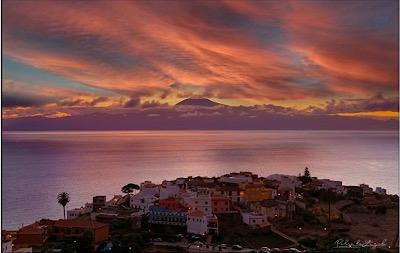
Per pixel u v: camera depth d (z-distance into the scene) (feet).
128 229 436.35
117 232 423.64
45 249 363.97
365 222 480.64
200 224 421.59
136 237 385.70
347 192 616.39
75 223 405.18
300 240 401.70
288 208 483.92
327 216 490.08
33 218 628.28
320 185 630.33
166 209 455.22
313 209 511.81
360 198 588.50
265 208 473.26
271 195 538.47
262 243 402.31
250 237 421.18
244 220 460.14
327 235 417.90
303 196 580.71
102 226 400.06
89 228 394.93
